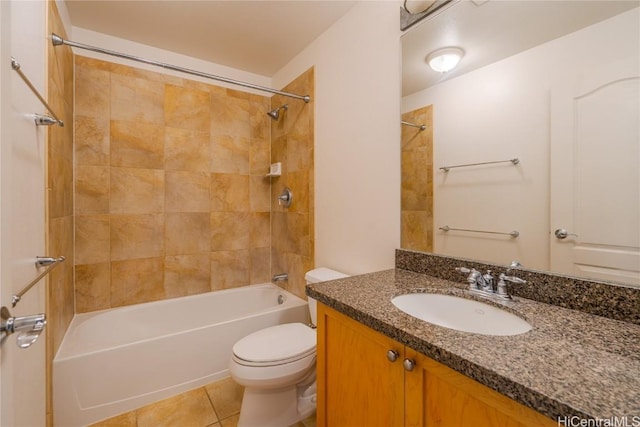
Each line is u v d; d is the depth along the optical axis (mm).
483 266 1119
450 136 1250
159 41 2098
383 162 1555
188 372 1746
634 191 781
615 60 812
